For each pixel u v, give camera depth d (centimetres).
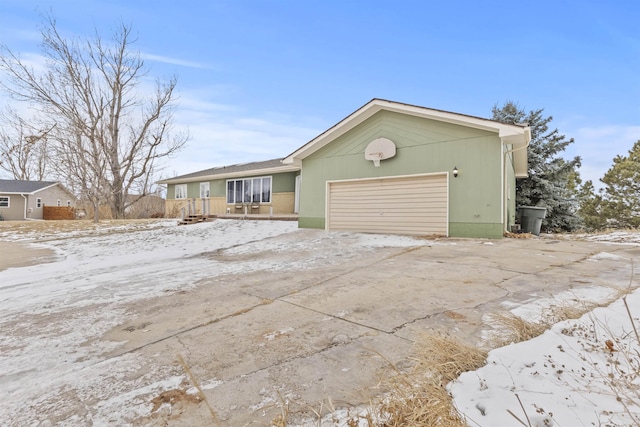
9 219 2962
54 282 558
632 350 215
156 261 734
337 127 1078
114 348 290
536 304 327
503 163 848
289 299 400
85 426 185
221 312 367
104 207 2431
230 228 1278
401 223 984
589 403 169
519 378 194
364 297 388
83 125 1995
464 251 662
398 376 204
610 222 1934
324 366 235
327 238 935
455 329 281
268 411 188
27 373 251
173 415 190
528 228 1112
